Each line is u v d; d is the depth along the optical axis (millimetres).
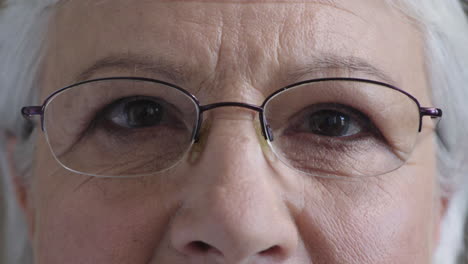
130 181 293
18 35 339
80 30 308
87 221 294
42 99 327
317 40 292
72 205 298
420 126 308
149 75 294
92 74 301
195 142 289
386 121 300
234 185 276
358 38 298
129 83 293
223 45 290
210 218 272
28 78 340
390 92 300
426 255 315
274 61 290
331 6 297
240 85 289
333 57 293
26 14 336
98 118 300
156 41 292
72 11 314
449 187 360
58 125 304
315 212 290
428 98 328
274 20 292
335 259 291
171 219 287
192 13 293
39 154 322
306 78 292
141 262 290
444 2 336
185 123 291
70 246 297
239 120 287
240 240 271
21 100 346
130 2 299
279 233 276
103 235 292
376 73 300
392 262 297
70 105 302
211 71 290
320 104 294
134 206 290
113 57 296
